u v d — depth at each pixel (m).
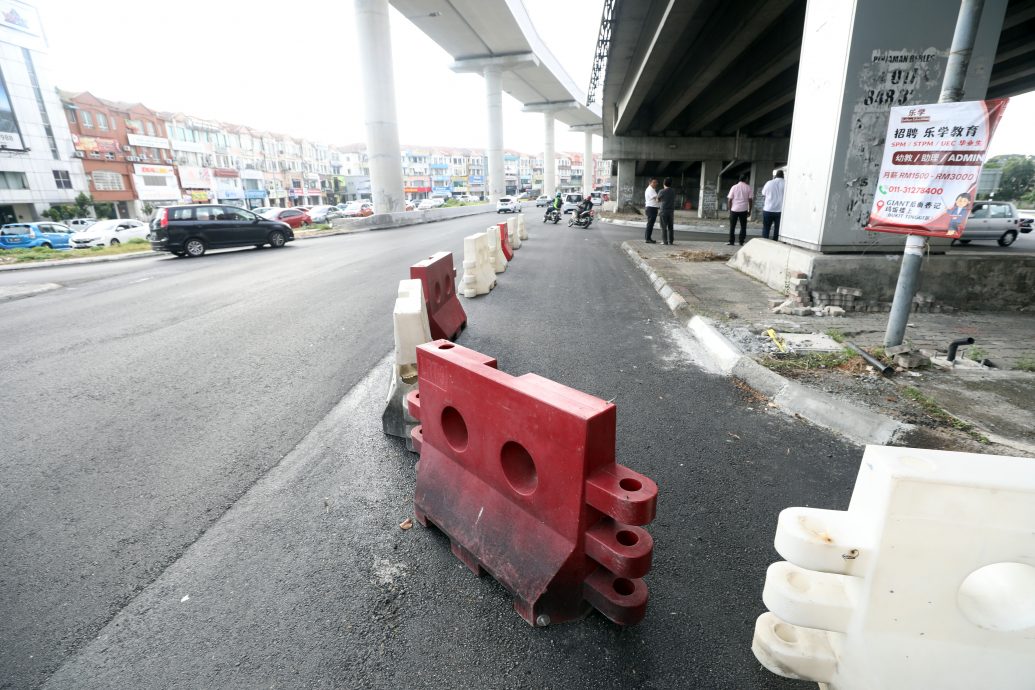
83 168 41.62
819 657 1.58
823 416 3.72
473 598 2.21
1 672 1.89
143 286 10.59
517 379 2.17
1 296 9.50
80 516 2.82
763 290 7.85
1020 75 17.11
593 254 14.23
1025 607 1.33
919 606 1.35
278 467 3.30
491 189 50.53
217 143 58.62
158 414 4.12
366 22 25.25
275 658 1.93
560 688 1.79
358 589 2.27
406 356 3.57
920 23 5.82
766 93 20.69
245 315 7.50
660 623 2.07
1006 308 6.46
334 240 21.14
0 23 35.34
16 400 4.45
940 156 4.14
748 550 2.47
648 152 32.69
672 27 14.32
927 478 1.25
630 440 3.52
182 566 2.43
